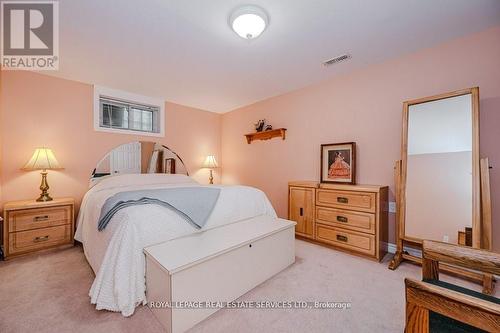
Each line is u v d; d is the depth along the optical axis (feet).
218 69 8.63
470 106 5.99
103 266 4.67
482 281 5.61
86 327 4.20
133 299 4.58
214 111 14.83
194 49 7.14
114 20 5.68
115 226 4.99
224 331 4.18
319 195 8.68
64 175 9.24
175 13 5.41
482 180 5.73
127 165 11.03
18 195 8.30
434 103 6.61
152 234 5.12
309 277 6.20
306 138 10.54
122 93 10.90
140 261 4.82
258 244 5.77
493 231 6.03
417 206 6.76
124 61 7.91
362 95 8.63
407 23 5.92
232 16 5.42
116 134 10.71
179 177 11.42
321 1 5.07
